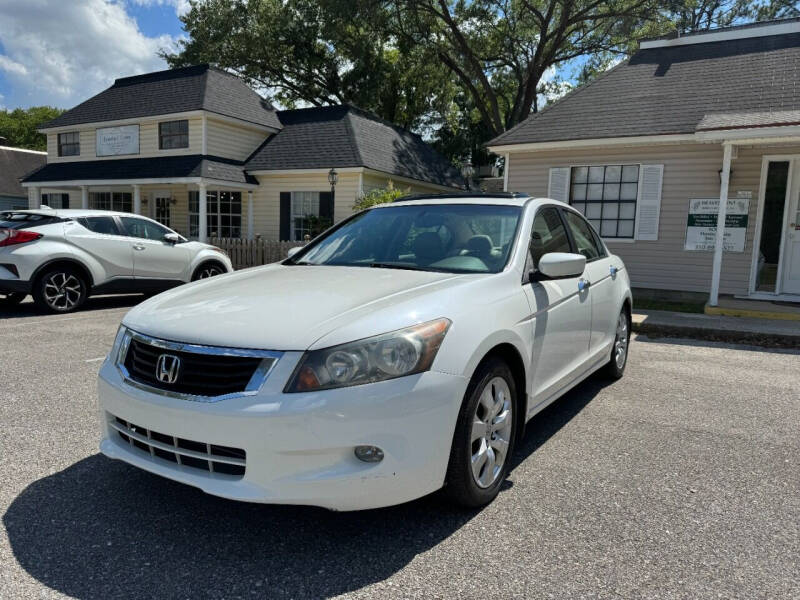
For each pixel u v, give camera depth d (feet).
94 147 65.21
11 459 10.96
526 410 10.56
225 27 92.22
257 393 7.50
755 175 32.91
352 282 10.01
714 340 24.85
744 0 82.48
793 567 7.80
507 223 12.01
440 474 8.27
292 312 8.41
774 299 32.81
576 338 13.10
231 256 51.26
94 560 7.76
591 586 7.32
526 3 83.41
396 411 7.68
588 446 12.20
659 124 34.35
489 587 7.29
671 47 43.09
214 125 58.90
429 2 87.15
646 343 24.11
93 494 9.64
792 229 32.48
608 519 9.06
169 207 66.44
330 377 7.50
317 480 7.44
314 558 7.91
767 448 12.18
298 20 93.30
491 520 8.99
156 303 9.75
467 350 8.52
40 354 19.40
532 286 11.05
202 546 8.16
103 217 29.84
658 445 12.28
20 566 7.57
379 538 8.45
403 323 8.12
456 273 10.65
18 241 26.66
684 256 34.99
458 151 111.34
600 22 86.69
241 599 7.00
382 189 56.49
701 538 8.53
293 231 59.82
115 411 8.68
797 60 36.27
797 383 17.60
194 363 7.95
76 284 28.68
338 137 60.29
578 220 15.71
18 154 104.27
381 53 96.63
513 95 106.22
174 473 8.01
